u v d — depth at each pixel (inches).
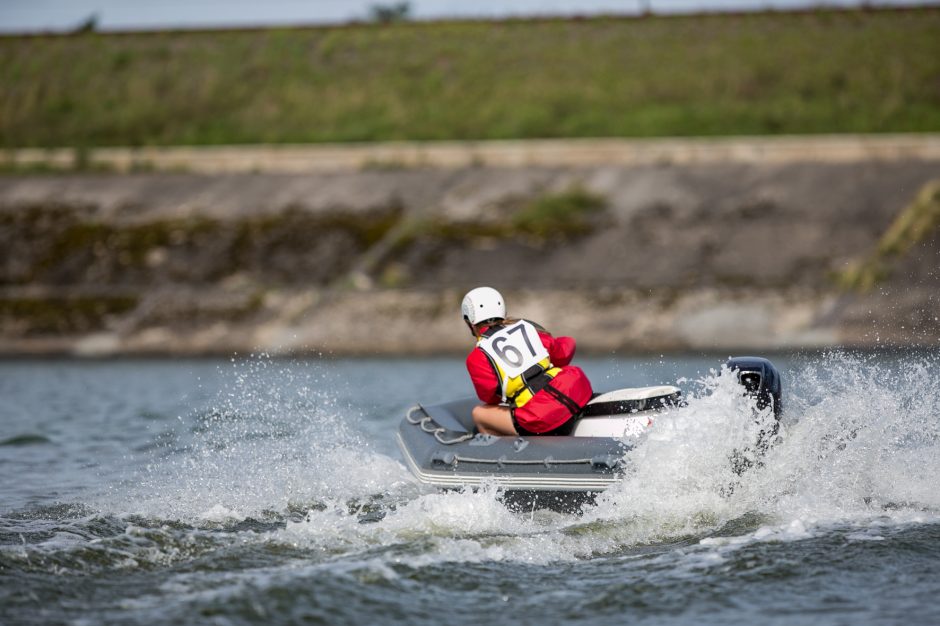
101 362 3006.9
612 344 3034.0
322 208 4015.8
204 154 4606.3
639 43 5895.7
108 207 4124.0
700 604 665.0
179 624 636.1
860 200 3597.4
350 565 757.9
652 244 3526.1
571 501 902.4
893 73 5191.9
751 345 2920.8
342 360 2891.2
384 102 5575.8
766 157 4087.1
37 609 666.8
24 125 5551.2
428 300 3348.9
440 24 6471.5
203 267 3678.6
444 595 691.4
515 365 1003.3
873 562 730.2
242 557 787.4
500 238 3656.5
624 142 4446.4
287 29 6491.1
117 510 981.2
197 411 1720.0
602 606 668.1
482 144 4650.6
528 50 5969.5
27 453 1338.6
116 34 6486.2
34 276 3705.7
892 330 2849.4
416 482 1068.5
